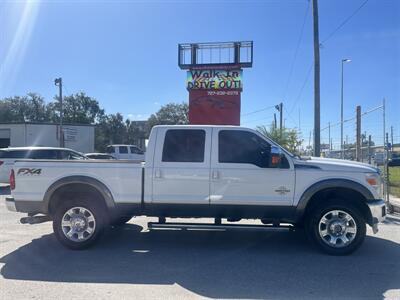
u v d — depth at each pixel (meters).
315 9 16.48
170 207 7.03
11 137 41.62
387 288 5.23
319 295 4.98
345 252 6.75
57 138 42.38
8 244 7.53
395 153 46.25
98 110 81.44
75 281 5.48
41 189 7.18
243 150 7.01
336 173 6.83
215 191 6.94
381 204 6.77
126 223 9.52
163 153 7.05
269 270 5.98
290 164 6.88
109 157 22.52
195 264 6.29
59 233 7.07
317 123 16.41
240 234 8.48
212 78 21.22
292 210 6.87
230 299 4.85
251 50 20.94
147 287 5.25
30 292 5.05
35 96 76.38
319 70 16.52
